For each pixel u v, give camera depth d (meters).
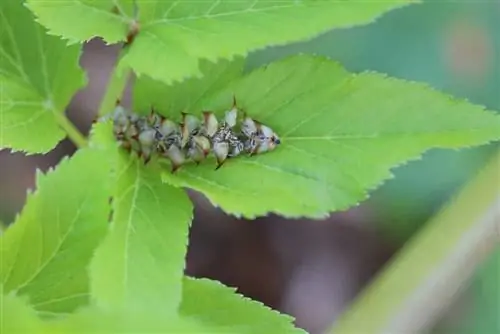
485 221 0.55
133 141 0.42
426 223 0.57
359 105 0.41
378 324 0.54
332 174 0.41
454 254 0.54
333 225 0.66
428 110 0.41
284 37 0.40
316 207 0.41
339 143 0.41
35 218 0.40
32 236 0.41
